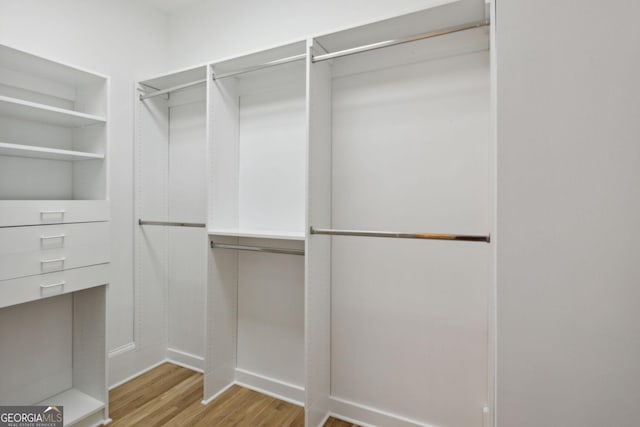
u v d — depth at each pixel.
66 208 1.66
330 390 1.90
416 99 1.67
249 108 2.17
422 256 1.67
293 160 2.02
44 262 1.57
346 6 1.84
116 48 2.22
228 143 2.11
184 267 2.46
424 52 1.62
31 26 1.81
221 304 2.10
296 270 2.03
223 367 2.13
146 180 2.39
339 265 1.87
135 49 2.33
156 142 2.45
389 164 1.73
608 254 0.79
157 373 2.34
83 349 1.94
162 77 2.20
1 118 1.73
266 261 2.13
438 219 1.63
